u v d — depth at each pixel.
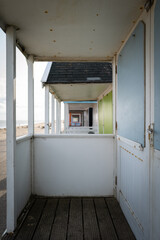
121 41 2.12
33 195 2.54
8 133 1.77
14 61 1.80
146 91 1.44
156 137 1.25
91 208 2.21
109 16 1.64
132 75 1.76
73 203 2.35
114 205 2.29
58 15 1.62
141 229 1.53
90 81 3.98
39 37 2.04
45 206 2.27
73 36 2.02
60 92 5.49
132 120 1.76
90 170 2.56
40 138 2.55
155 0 1.28
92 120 9.67
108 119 4.71
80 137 2.55
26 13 1.59
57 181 2.56
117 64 2.42
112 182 2.57
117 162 2.41
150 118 1.37
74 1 1.44
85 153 2.56
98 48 2.32
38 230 1.78
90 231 1.76
